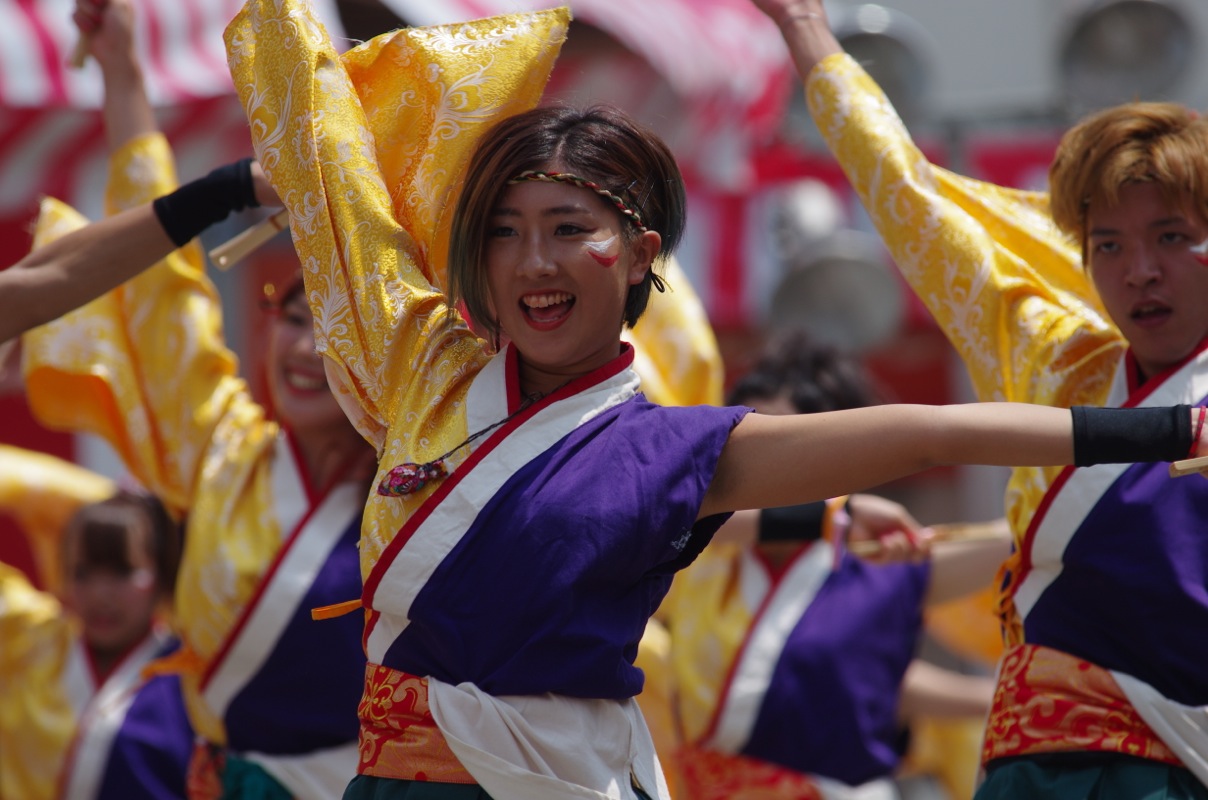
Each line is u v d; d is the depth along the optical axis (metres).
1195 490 8.23
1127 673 8.33
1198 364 8.47
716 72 20.36
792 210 21.92
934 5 26.14
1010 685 8.72
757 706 13.16
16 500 16.48
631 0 19.84
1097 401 8.80
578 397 7.14
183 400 11.41
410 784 7.04
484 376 7.30
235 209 8.81
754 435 7.10
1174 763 8.26
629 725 7.18
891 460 6.90
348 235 7.75
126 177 10.48
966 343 9.25
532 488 6.97
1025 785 8.52
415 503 7.09
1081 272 9.41
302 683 10.91
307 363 11.03
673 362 11.80
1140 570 8.23
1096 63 21.75
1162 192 8.34
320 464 11.25
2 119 18.42
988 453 6.85
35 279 8.59
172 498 11.61
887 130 9.56
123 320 11.52
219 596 11.00
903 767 16.75
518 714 6.86
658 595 7.28
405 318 7.52
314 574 10.93
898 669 13.30
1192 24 21.70
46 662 14.96
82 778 14.52
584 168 7.14
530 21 8.23
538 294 7.12
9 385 17.38
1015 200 9.72
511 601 6.89
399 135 8.16
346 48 16.34
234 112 19.34
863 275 21.34
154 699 14.63
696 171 21.98
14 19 16.98
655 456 7.02
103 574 14.77
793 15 9.97
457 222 7.27
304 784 10.94
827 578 13.41
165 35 17.02
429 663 7.06
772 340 13.46
